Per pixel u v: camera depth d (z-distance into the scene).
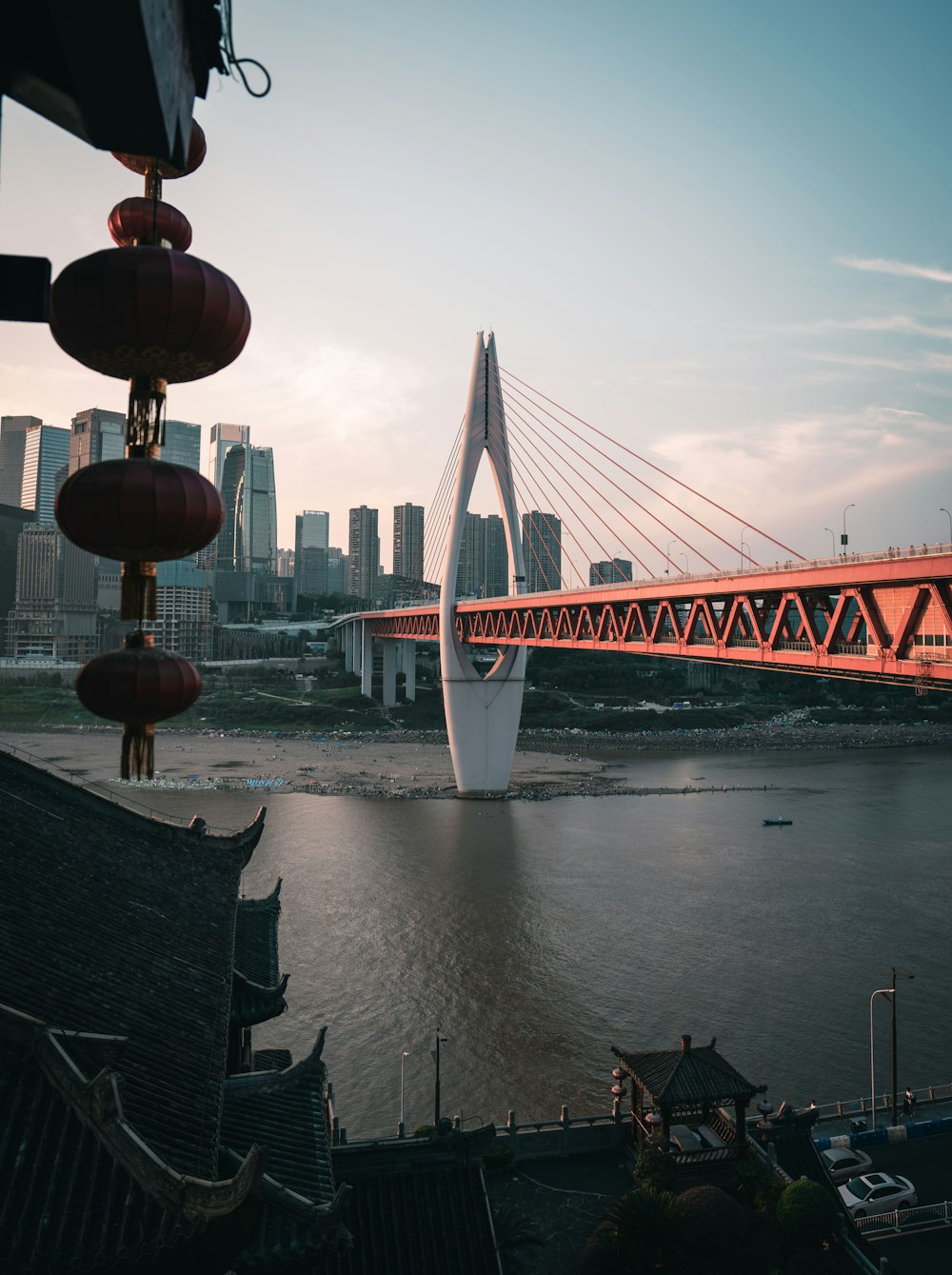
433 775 135.00
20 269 4.82
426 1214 18.84
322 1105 17.38
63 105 4.05
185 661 7.19
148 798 113.75
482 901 70.88
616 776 136.88
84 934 16.19
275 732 185.62
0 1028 10.93
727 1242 22.88
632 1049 46.50
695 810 109.81
